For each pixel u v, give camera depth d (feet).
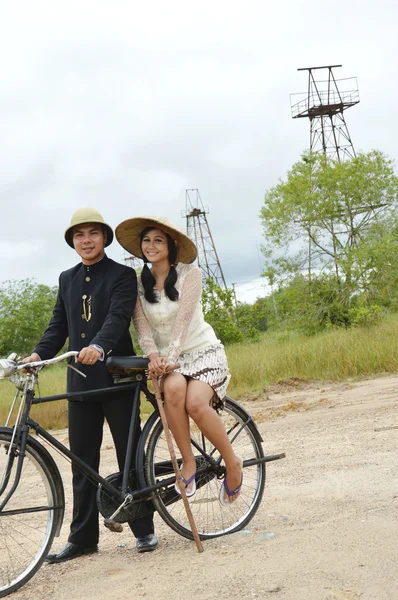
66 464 26.78
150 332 15.02
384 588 10.87
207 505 16.44
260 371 48.52
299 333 84.07
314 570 11.87
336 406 33.53
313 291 86.02
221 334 84.07
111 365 14.39
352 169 89.45
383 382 41.16
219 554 13.58
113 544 15.85
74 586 12.91
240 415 16.08
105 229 15.40
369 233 87.76
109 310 14.89
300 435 26.76
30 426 13.89
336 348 49.67
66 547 14.98
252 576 11.98
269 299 90.17
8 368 13.43
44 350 15.42
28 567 13.55
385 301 82.89
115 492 14.42
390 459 20.49
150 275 15.14
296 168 91.50
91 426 15.12
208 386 14.64
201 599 11.34
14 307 128.88
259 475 16.15
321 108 130.11
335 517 15.15
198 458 15.10
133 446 14.99
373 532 13.46
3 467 13.65
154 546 14.75
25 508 13.65
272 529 15.05
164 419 14.35
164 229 14.97
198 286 15.06
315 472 20.11
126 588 12.32
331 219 88.12
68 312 15.37
